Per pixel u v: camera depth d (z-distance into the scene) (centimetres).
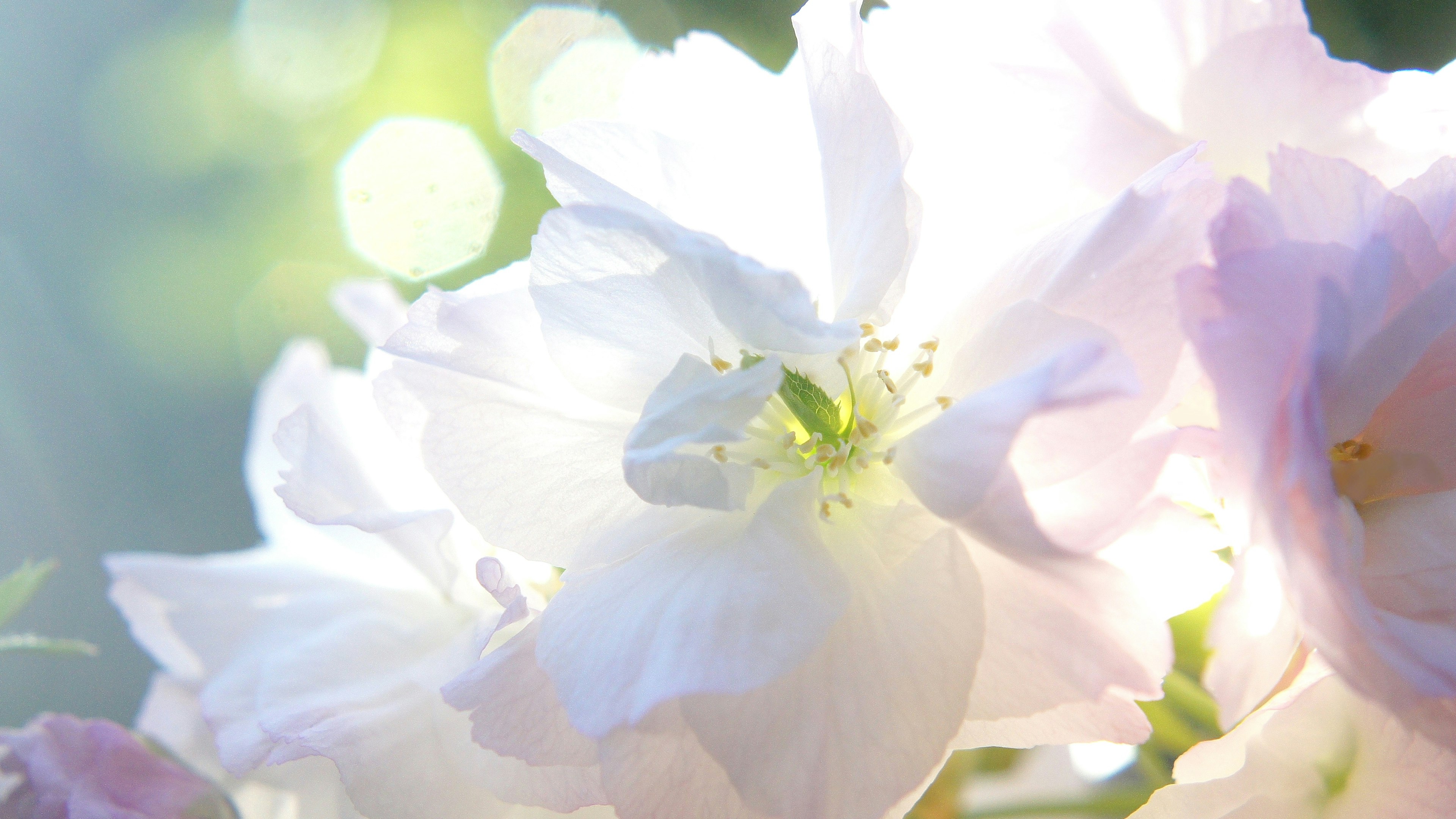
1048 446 16
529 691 17
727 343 18
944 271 18
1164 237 17
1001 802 21
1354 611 16
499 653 17
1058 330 17
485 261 24
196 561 21
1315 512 16
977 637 17
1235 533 16
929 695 17
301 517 18
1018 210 18
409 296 23
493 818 18
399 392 18
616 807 17
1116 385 16
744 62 18
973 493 16
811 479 18
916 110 18
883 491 18
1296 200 17
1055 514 16
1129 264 17
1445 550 17
